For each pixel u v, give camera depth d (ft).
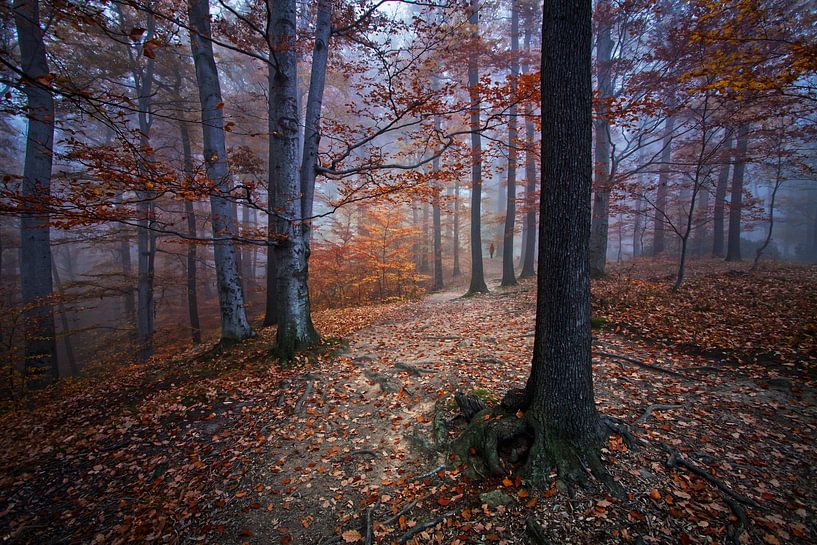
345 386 19.89
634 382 17.19
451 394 17.42
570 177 10.98
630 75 31.86
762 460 11.47
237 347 26.50
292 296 23.79
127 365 35.94
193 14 24.68
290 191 22.67
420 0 24.36
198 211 46.37
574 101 10.68
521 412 12.86
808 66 15.05
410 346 25.45
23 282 29.60
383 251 53.62
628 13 30.60
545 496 10.69
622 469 11.30
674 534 9.26
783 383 15.24
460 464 12.79
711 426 13.33
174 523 12.25
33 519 12.87
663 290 30.12
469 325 30.17
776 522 9.32
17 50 35.60
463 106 22.44
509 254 51.34
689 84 28.40
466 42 35.17
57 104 27.89
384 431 15.87
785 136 30.48
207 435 16.87
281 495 13.01
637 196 32.76
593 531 9.52
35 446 17.08
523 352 22.07
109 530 12.25
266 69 51.72
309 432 16.26
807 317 20.20
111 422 18.43
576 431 11.64
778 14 18.29
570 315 11.46
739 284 29.71
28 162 27.22
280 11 21.59
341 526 11.46
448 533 10.42
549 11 10.85
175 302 64.54
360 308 44.78
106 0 10.21
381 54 21.03
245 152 27.27
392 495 12.38
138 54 37.35
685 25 26.13
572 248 11.21
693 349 19.70
